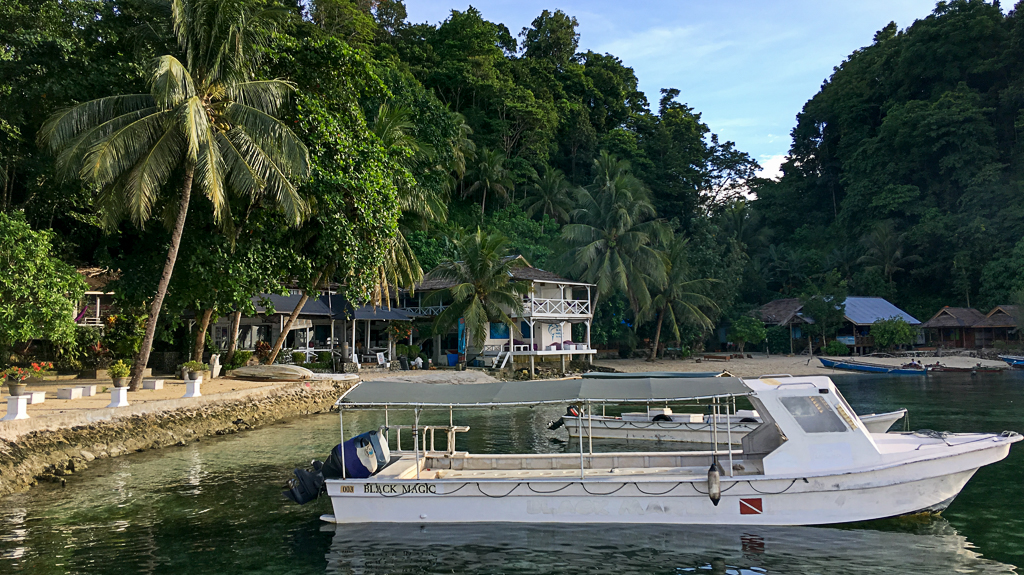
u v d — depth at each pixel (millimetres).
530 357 35688
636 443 18125
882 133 70938
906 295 65938
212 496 12148
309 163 19672
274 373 25438
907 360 45219
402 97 34938
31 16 19156
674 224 61188
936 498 10062
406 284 29328
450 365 36219
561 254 46469
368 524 10500
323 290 34312
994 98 68250
